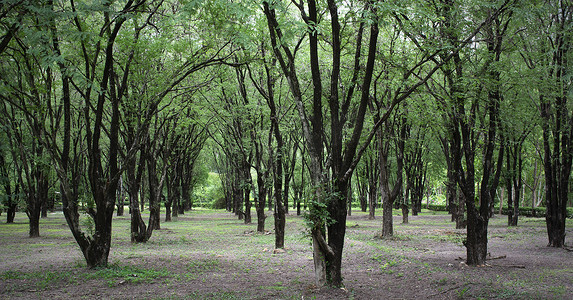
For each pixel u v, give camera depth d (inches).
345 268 438.3
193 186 2016.5
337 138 333.1
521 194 1948.8
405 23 358.0
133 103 517.3
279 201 581.3
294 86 338.0
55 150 390.9
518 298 295.9
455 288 330.0
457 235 774.5
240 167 1120.8
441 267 423.8
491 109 436.8
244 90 751.1
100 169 416.2
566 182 582.9
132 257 476.1
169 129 828.0
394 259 477.4
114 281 348.2
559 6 501.7
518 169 984.3
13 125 518.6
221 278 380.5
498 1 357.4
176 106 644.7
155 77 474.6
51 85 426.9
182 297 310.5
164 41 470.0
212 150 1688.0
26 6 282.7
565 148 578.6
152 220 678.5
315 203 305.0
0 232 856.3
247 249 586.9
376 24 310.5
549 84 443.8
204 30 446.0
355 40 500.7
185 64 462.3
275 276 391.9
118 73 524.1
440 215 1627.7
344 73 475.8
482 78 385.1
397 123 765.3
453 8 363.6
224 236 786.8
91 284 339.9
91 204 406.9
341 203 323.6
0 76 398.0
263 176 863.7
